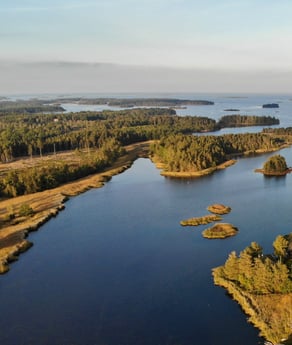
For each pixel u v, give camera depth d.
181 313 78.94
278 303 76.62
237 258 90.75
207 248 109.69
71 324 77.25
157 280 92.50
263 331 71.12
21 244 114.31
